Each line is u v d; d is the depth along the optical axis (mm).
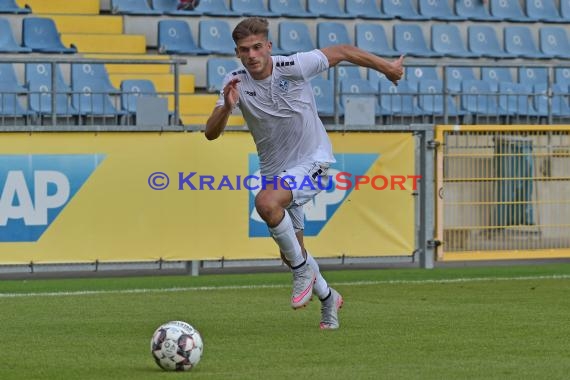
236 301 24062
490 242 31859
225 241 29562
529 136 32000
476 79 47312
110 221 28891
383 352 16609
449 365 15336
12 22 43469
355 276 29969
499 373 14625
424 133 30969
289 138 18203
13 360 16078
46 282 28797
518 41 50062
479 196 31688
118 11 45406
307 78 17922
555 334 18578
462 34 49781
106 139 28781
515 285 27109
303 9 48656
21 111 36969
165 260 29250
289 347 17156
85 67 41062
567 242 32562
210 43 45531
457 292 25594
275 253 29844
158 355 14836
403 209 30781
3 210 28219
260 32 17516
